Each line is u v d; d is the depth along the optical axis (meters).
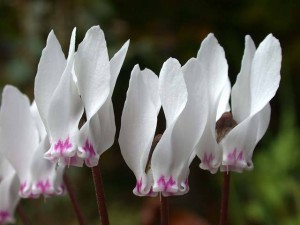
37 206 0.35
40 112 0.13
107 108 0.13
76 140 0.13
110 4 0.38
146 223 0.31
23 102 0.16
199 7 0.41
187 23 0.41
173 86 0.13
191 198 0.36
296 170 0.31
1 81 0.38
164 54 0.39
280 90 0.40
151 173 0.14
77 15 0.36
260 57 0.14
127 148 0.14
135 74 0.13
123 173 0.39
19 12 0.37
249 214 0.29
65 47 0.36
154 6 0.40
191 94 0.13
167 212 0.14
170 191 0.13
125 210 0.35
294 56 0.40
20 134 0.16
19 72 0.37
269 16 0.41
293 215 0.30
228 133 0.14
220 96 0.14
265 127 0.14
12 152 0.16
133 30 0.39
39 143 0.16
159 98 0.14
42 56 0.13
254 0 0.41
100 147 0.13
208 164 0.14
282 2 0.41
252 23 0.41
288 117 0.37
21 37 0.37
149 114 0.13
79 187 0.36
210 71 0.14
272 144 0.33
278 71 0.14
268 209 0.29
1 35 0.38
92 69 0.13
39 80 0.13
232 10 0.41
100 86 0.13
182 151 0.13
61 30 0.36
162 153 0.13
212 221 0.36
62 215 0.35
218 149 0.14
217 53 0.14
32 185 0.16
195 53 0.40
